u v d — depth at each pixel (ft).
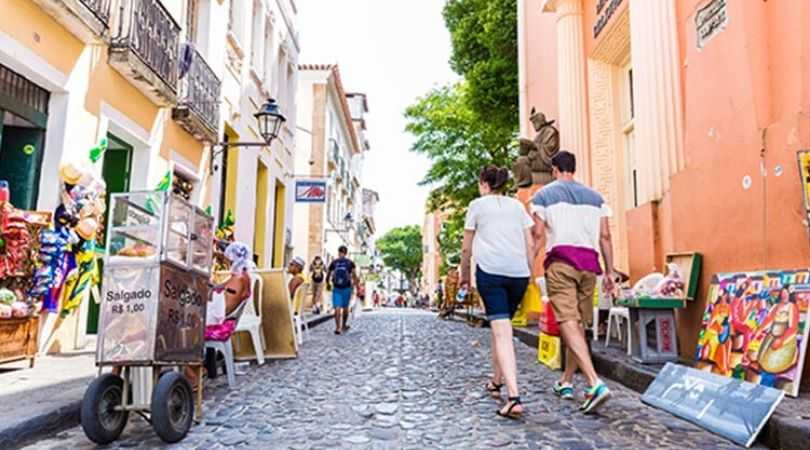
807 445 10.50
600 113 33.78
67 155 20.92
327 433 12.96
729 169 17.71
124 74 24.62
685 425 13.42
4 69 18.84
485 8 58.54
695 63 20.18
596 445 11.89
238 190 40.65
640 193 23.57
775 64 16.12
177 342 12.76
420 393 17.49
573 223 15.39
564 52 35.63
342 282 39.91
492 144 79.15
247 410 15.24
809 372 13.73
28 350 17.58
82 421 11.49
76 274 21.29
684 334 19.56
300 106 85.76
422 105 83.25
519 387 18.38
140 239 12.24
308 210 84.38
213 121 33.96
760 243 16.14
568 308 15.05
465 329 43.80
